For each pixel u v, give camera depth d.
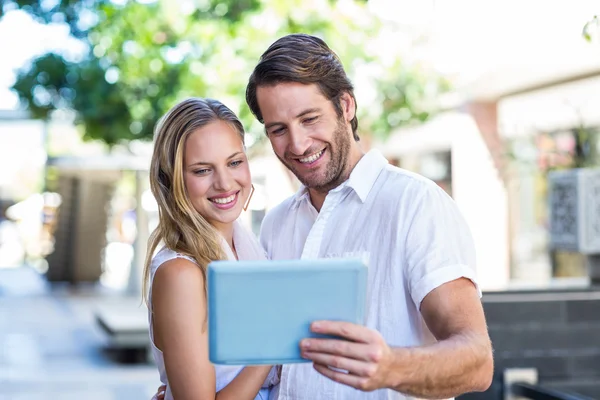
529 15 7.35
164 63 9.73
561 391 4.99
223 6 8.68
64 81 10.73
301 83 2.24
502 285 6.01
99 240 17.14
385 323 2.21
